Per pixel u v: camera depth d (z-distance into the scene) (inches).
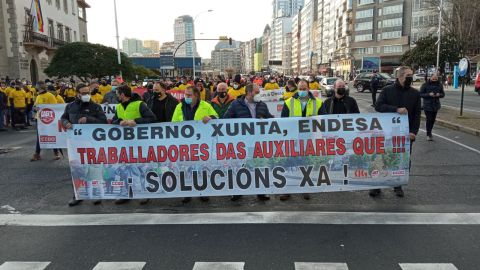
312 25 6505.9
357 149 237.8
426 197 245.0
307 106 252.4
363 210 222.5
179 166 236.4
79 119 260.7
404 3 3789.4
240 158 235.0
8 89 658.2
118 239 188.1
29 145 482.0
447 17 2172.7
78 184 239.6
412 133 241.8
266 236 188.1
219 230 196.2
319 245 177.5
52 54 1582.2
